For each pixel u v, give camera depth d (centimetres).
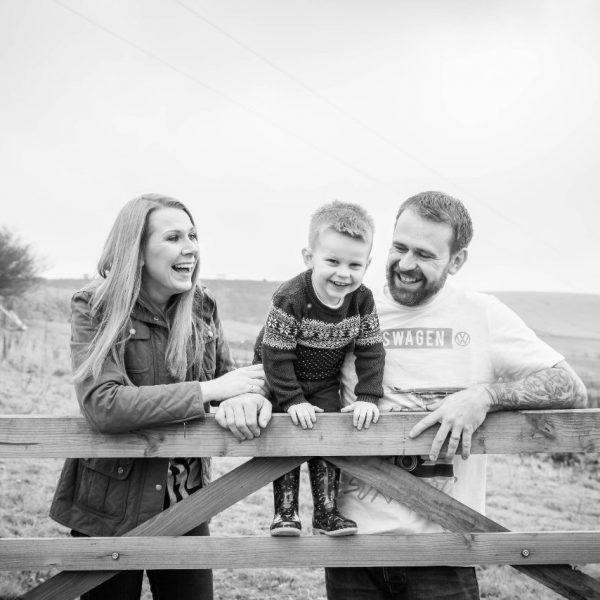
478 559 276
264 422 267
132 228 282
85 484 289
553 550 278
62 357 1514
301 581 577
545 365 285
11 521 673
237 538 275
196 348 306
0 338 1562
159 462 286
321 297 283
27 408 1272
